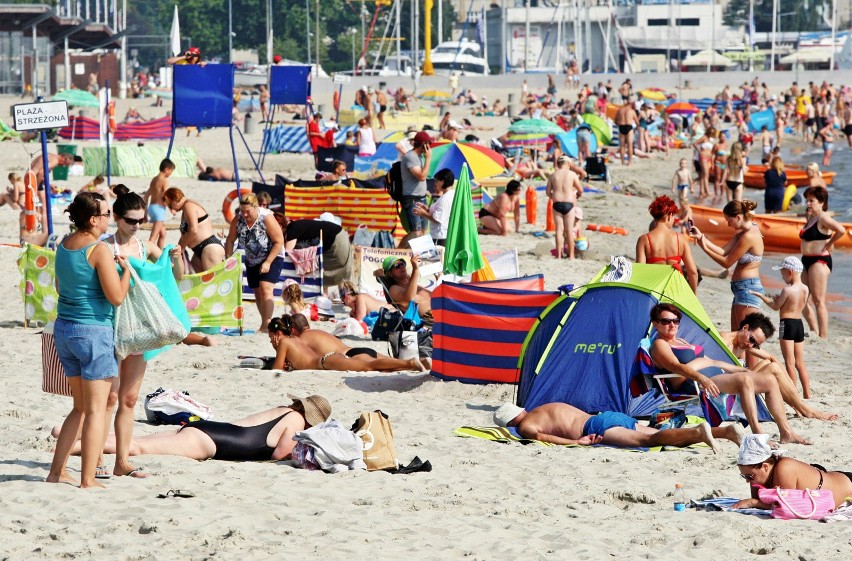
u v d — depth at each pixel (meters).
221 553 17.50
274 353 37.47
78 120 127.94
